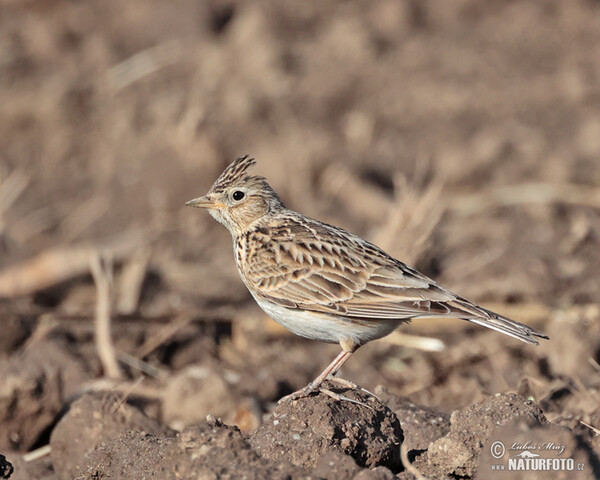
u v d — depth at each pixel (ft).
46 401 35.78
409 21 77.82
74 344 45.27
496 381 40.63
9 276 51.31
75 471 31.86
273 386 41.29
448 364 43.39
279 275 31.17
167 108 67.51
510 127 65.51
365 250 31.09
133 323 47.88
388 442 26.14
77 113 70.03
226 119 66.33
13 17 80.79
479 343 43.78
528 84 69.26
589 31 75.05
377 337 30.55
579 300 47.14
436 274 50.78
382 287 29.99
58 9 80.79
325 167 62.18
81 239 58.90
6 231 57.26
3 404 35.32
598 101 67.36
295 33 77.41
